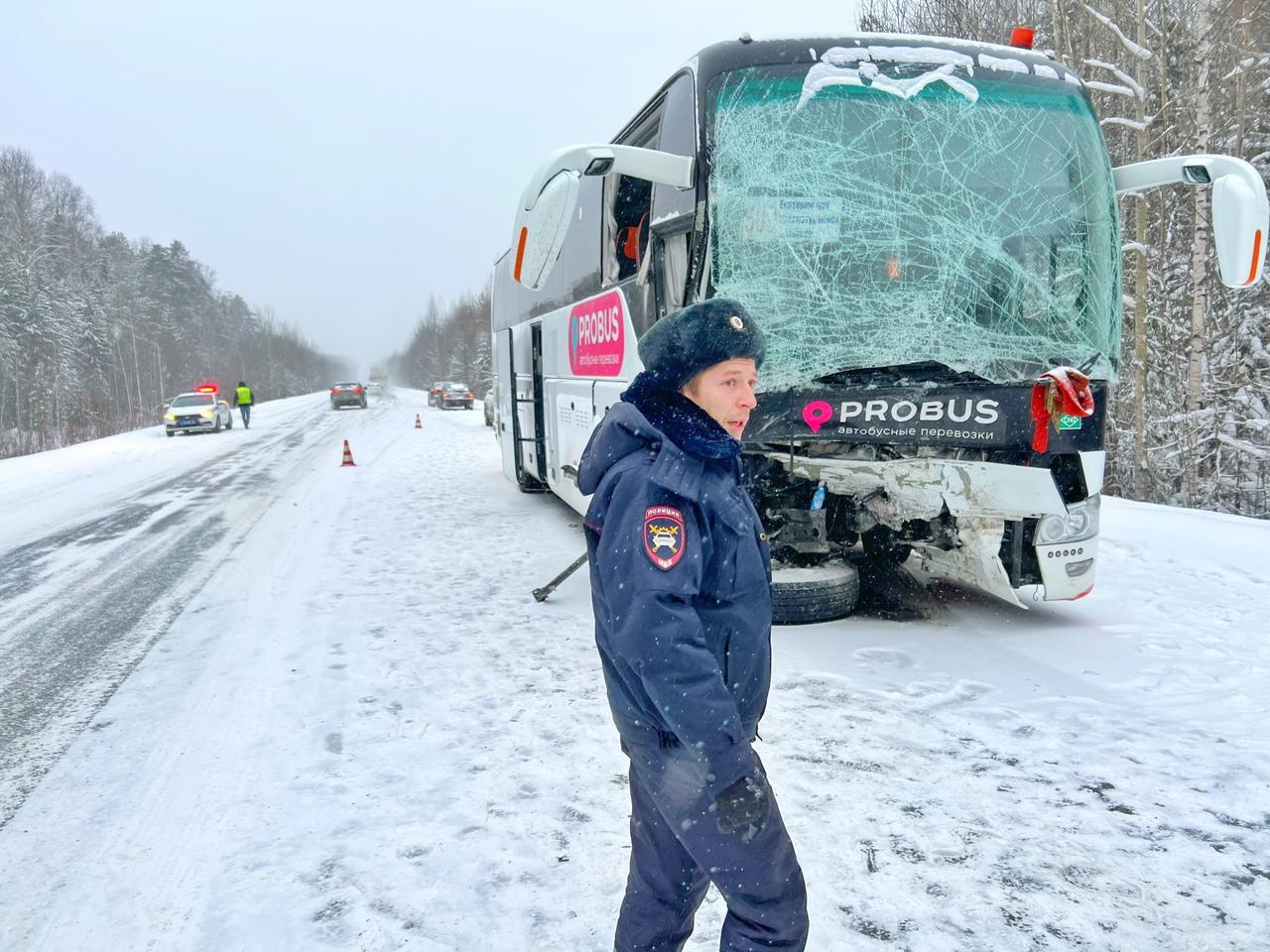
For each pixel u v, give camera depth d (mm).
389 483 14633
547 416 10273
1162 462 18141
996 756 3779
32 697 4883
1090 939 2539
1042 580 5305
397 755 3938
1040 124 5297
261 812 3451
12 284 57000
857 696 4480
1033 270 5180
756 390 5074
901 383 5059
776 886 1739
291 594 7047
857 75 5195
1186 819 3227
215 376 100625
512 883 2896
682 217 5301
